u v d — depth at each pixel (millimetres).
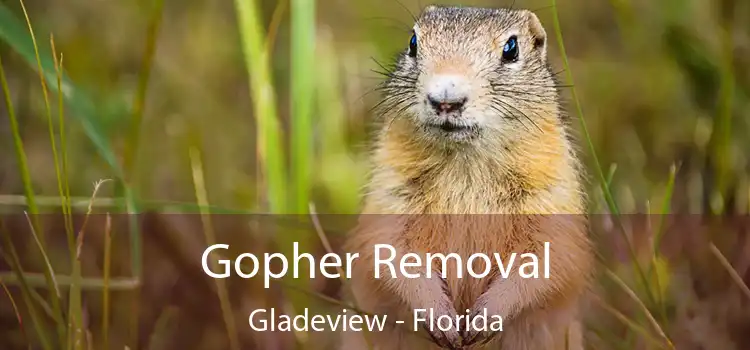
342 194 530
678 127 554
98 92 557
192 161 512
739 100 507
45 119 525
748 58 524
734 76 516
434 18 425
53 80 432
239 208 528
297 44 457
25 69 524
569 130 445
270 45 482
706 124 525
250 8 459
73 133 524
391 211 418
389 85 425
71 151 522
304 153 456
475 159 413
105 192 510
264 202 484
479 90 397
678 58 537
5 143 520
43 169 513
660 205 506
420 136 414
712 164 502
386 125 423
